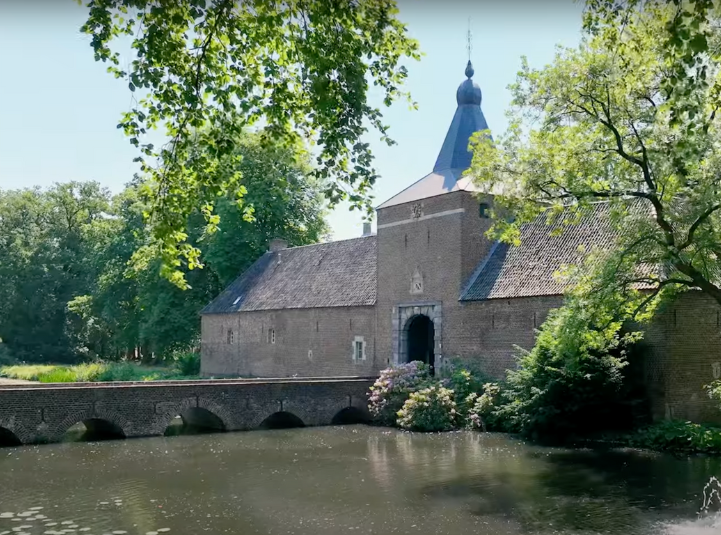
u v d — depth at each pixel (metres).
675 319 19.23
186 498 12.70
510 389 21.69
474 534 10.49
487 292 23.58
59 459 16.73
